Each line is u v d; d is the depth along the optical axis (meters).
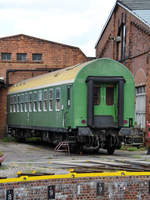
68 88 17.28
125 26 24.81
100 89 17.16
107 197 9.74
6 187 8.70
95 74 16.89
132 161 13.98
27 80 26.20
